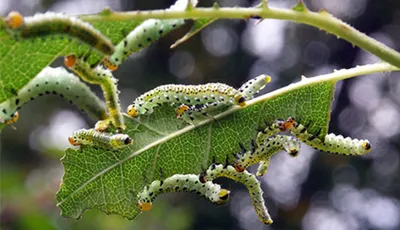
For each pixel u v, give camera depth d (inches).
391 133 25.1
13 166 22.7
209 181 7.1
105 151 7.1
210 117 7.1
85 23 6.0
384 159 24.9
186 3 6.2
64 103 25.1
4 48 6.2
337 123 26.0
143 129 7.1
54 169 19.6
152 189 7.1
